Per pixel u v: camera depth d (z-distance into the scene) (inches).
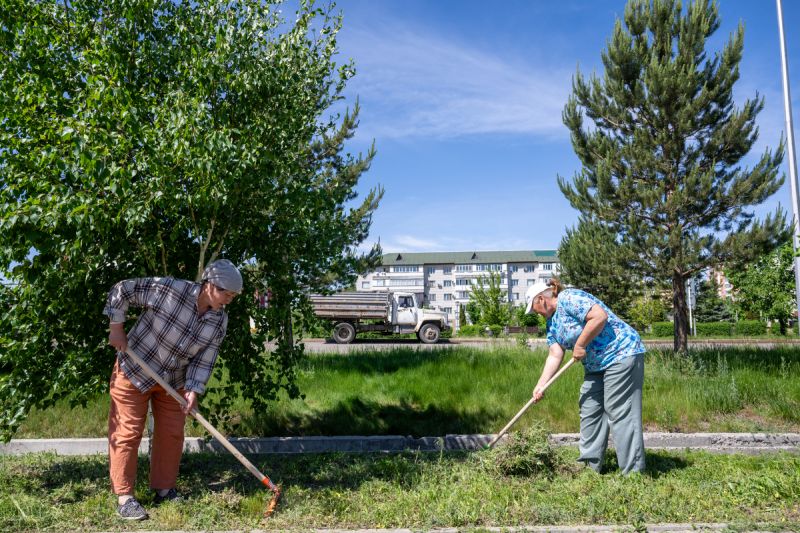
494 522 152.5
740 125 438.9
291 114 200.8
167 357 165.3
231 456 229.9
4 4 181.0
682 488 175.8
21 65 181.5
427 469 196.5
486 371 332.5
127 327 200.5
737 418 278.2
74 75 193.9
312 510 158.6
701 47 449.7
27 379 178.9
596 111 481.4
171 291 163.6
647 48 468.4
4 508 157.2
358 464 205.9
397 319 913.5
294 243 214.5
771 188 429.1
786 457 221.5
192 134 173.5
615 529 144.1
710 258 446.6
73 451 240.2
